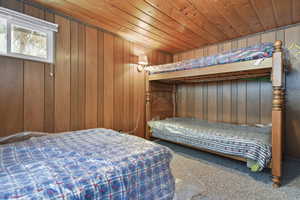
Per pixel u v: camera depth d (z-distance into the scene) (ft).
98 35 8.63
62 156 3.63
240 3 6.25
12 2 5.92
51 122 6.99
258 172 6.92
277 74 5.63
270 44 5.81
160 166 4.03
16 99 6.07
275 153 5.73
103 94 8.95
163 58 13.12
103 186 2.84
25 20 6.14
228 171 7.04
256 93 9.78
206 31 9.07
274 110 5.76
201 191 5.48
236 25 8.30
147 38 10.11
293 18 7.58
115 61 9.54
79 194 2.54
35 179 2.60
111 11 6.95
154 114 11.89
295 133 8.43
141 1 6.15
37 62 6.60
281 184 5.91
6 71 5.86
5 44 5.84
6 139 5.80
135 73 10.78
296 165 7.68
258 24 8.22
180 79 10.68
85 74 8.14
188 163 7.94
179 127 9.37
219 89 11.39
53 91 7.05
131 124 10.52
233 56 6.82
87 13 7.16
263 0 6.06
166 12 6.97
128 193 3.19
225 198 5.09
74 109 7.75
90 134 5.86
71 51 7.59
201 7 6.55
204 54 11.89
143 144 4.58
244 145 6.54
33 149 4.14
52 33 6.96
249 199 5.04
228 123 10.62
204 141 8.02
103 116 8.95
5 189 2.30
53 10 6.91
